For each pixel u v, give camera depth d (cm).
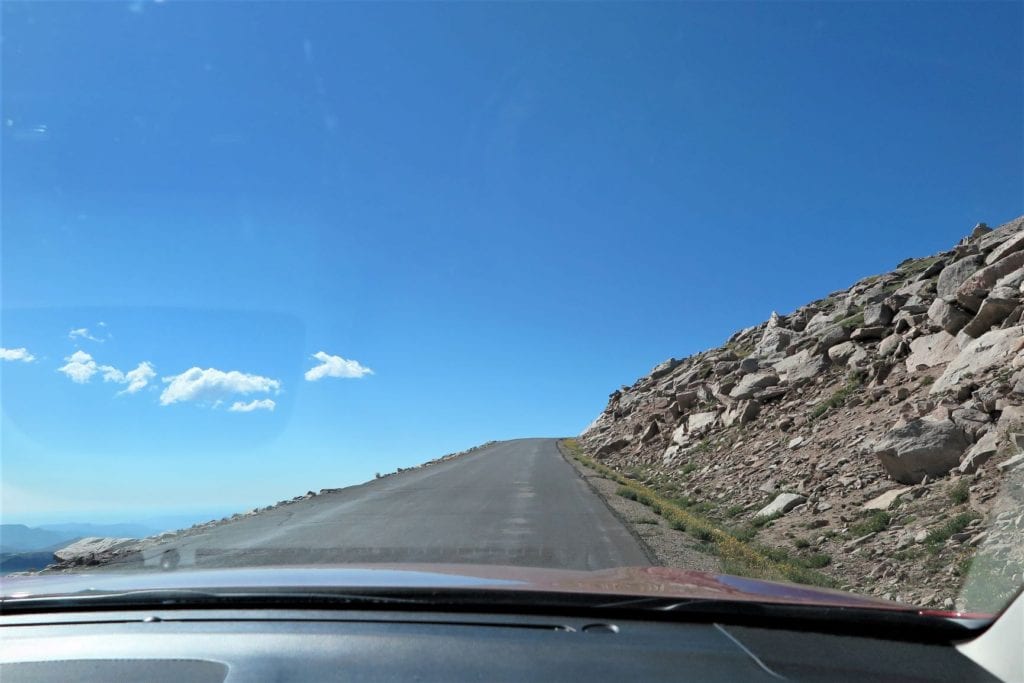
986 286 1988
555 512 1725
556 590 316
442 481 2877
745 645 279
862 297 3544
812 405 2448
